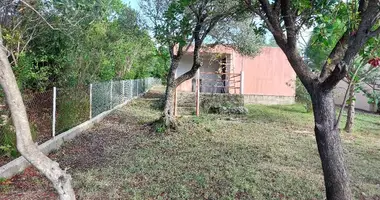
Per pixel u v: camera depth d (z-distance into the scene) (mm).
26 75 6414
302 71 2896
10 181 3752
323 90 2746
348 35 2730
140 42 13125
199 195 3568
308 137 7461
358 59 2812
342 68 2428
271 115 11203
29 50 6781
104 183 3793
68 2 5062
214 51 13430
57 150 5320
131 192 3568
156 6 8477
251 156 5379
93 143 5992
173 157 5137
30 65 6797
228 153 5520
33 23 6391
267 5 2951
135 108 11180
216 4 6395
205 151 5602
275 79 15312
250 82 15133
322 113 2762
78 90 7562
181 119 9094
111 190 3582
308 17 2994
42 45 7406
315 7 2928
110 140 6328
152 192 3572
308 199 3631
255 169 4633
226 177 4184
